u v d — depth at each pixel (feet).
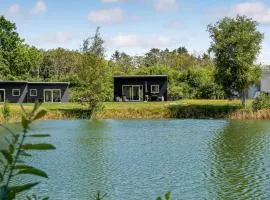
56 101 258.37
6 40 302.45
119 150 111.86
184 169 86.84
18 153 8.73
